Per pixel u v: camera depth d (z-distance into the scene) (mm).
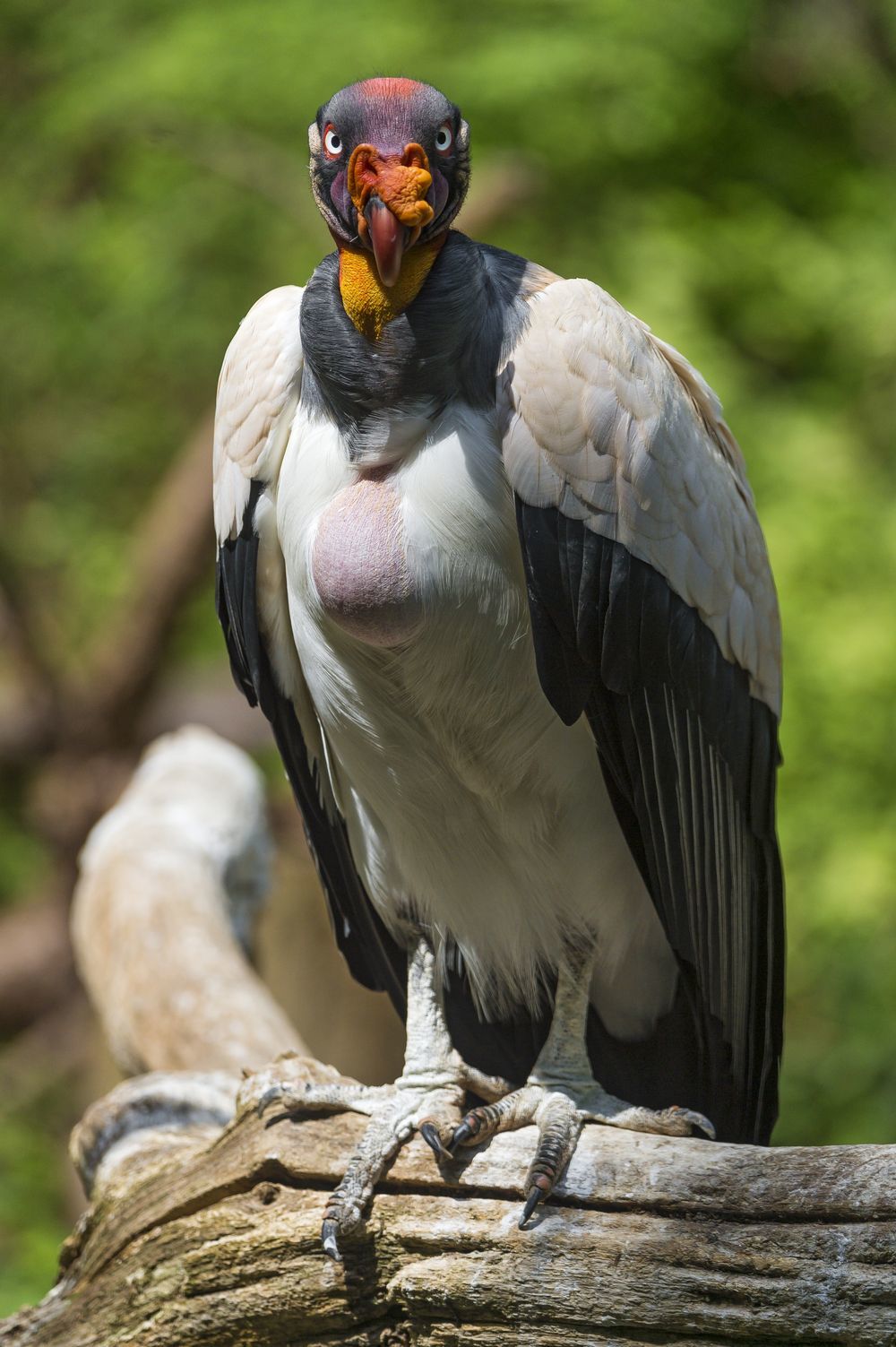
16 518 14508
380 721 4391
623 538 4059
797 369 14172
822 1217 3547
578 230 13680
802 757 12078
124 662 12961
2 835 14453
